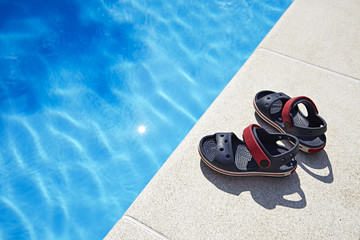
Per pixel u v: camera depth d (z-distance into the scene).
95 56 3.44
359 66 2.76
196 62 3.41
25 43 3.53
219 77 3.28
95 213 2.35
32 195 2.42
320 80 2.62
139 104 3.02
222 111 2.33
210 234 1.66
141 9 4.01
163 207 1.77
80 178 2.53
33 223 2.28
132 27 3.77
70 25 3.75
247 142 1.75
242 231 1.68
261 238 1.65
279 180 1.92
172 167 1.96
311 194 1.85
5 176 2.51
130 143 2.75
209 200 1.80
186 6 4.10
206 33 3.74
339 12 3.39
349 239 1.67
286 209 1.78
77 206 2.38
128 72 3.29
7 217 2.29
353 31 3.14
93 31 3.70
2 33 3.62
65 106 2.99
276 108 2.27
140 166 2.61
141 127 2.86
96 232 2.26
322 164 2.02
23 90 3.12
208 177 1.91
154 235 1.65
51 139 2.75
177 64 3.38
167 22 3.86
